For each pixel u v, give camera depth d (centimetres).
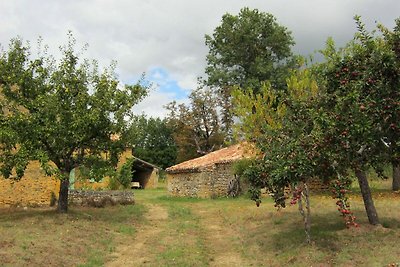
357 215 1252
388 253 862
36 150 1365
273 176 930
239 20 4353
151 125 7206
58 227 1258
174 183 2786
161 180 5244
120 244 1188
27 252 949
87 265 940
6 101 1472
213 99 4716
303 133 994
